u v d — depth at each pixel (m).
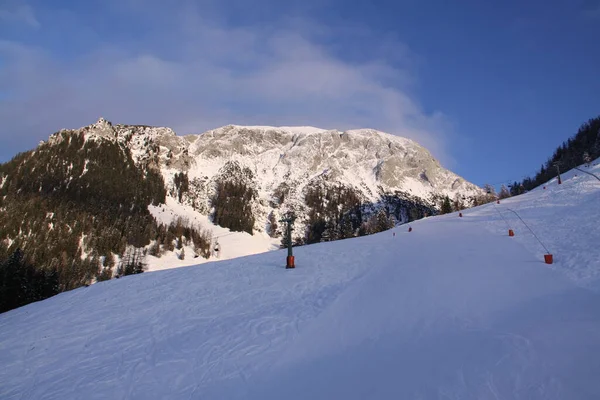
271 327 13.55
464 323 10.77
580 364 7.55
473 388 7.40
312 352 11.09
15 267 61.53
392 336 11.01
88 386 10.84
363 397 8.12
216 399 9.29
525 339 8.98
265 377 10.03
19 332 17.66
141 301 19.52
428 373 8.37
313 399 8.56
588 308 10.30
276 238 153.38
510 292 12.66
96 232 110.12
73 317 18.62
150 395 9.87
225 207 159.38
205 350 12.27
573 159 91.81
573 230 20.16
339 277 19.34
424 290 14.40
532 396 6.85
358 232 121.88
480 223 29.30
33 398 10.71
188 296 19.23
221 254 120.75
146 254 106.94
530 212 29.19
